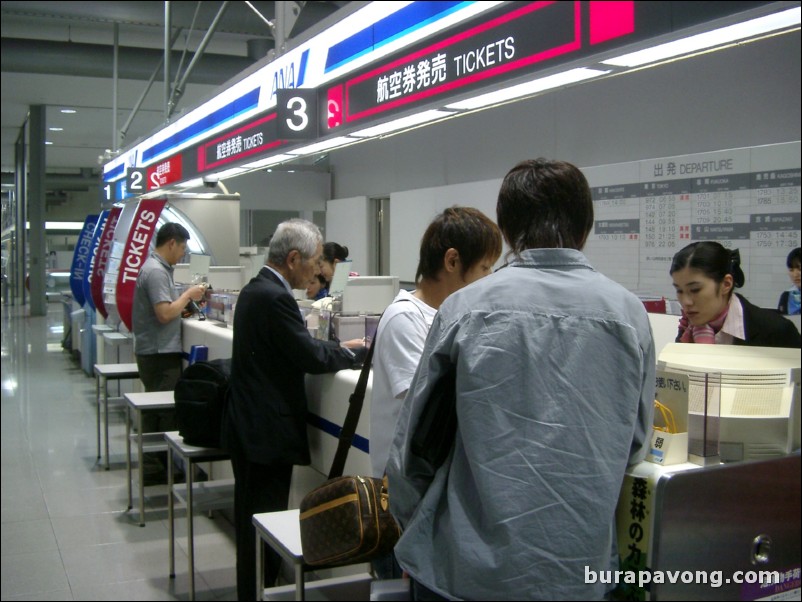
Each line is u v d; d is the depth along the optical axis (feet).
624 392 4.19
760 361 5.57
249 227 35.53
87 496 14.43
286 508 9.32
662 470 4.56
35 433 19.31
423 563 4.37
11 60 23.09
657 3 5.08
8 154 63.10
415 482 4.56
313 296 16.89
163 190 18.80
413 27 7.54
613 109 18.49
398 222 27.99
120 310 16.98
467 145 24.79
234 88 12.84
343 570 9.27
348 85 8.82
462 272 6.44
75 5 19.16
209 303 16.07
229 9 19.71
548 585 4.01
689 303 7.86
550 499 4.06
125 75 25.09
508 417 4.14
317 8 15.33
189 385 10.17
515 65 6.21
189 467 10.04
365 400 8.27
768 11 4.51
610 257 17.72
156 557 11.51
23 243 58.44
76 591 10.30
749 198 14.25
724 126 15.31
